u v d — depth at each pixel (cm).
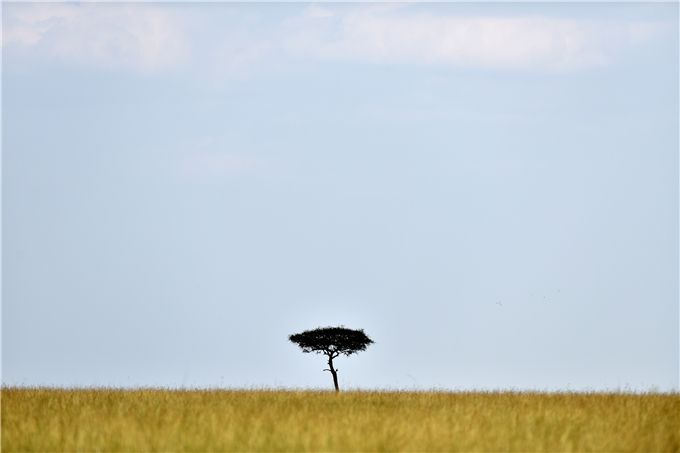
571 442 9738
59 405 13325
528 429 10288
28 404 13262
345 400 14988
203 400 14575
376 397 15838
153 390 17200
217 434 9719
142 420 10881
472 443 9694
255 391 17412
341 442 9531
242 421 10556
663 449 10038
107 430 10100
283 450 9331
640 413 12025
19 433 10162
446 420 11000
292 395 16112
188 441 9519
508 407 13100
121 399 14712
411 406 13775
